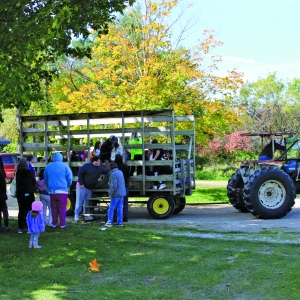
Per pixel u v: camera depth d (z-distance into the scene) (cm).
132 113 1375
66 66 2902
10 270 782
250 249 887
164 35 1942
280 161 1383
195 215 1444
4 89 1034
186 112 1842
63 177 1147
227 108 2003
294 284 677
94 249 911
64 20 941
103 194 1397
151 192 1382
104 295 661
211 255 853
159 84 1847
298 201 1778
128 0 1098
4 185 1111
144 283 715
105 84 1992
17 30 934
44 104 2797
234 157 3597
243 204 1497
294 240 972
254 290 668
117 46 1936
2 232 1095
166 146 1352
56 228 1141
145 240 988
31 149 1463
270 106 3753
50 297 653
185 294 664
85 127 1866
